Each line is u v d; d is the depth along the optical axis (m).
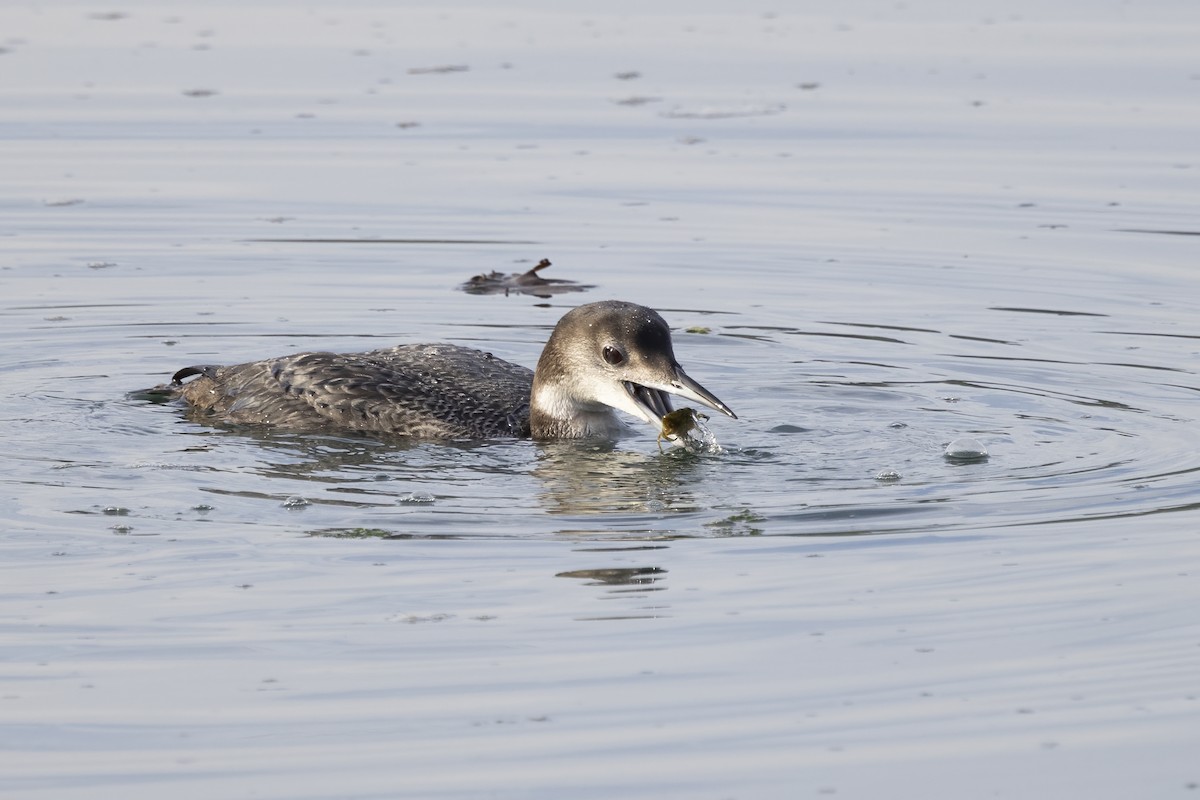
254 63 27.98
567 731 8.54
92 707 8.79
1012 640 9.55
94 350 16.48
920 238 20.14
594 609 10.04
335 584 10.41
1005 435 13.74
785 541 11.19
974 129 24.42
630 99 26.05
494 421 14.30
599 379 13.90
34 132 24.14
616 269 19.28
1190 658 9.29
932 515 11.66
